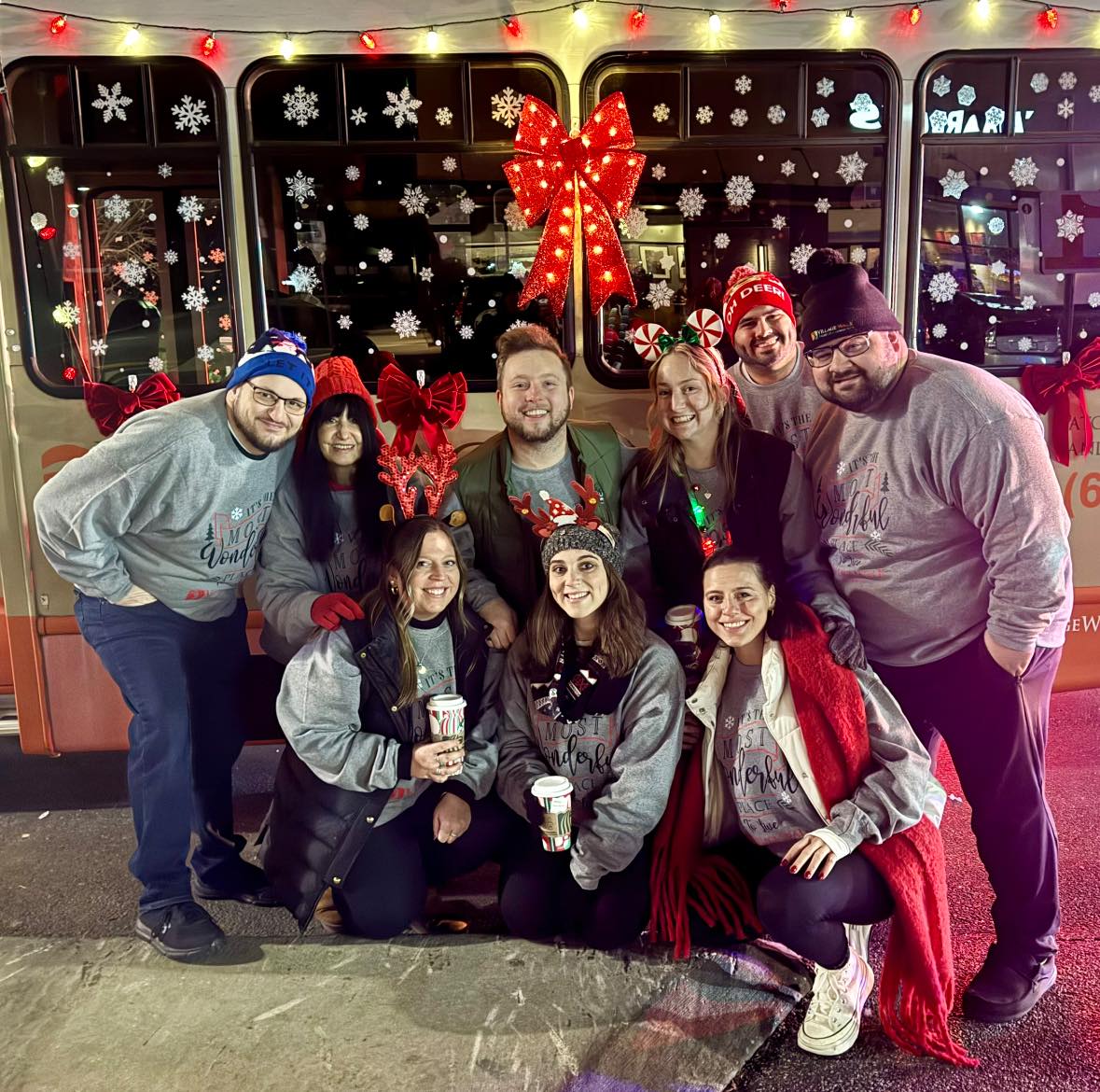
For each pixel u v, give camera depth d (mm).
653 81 3027
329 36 2967
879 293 2463
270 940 2713
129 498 2475
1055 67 3107
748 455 2686
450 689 2666
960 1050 2193
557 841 2459
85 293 3105
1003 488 2301
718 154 3066
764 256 3127
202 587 2674
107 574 2555
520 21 2973
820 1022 2213
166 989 2494
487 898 2930
